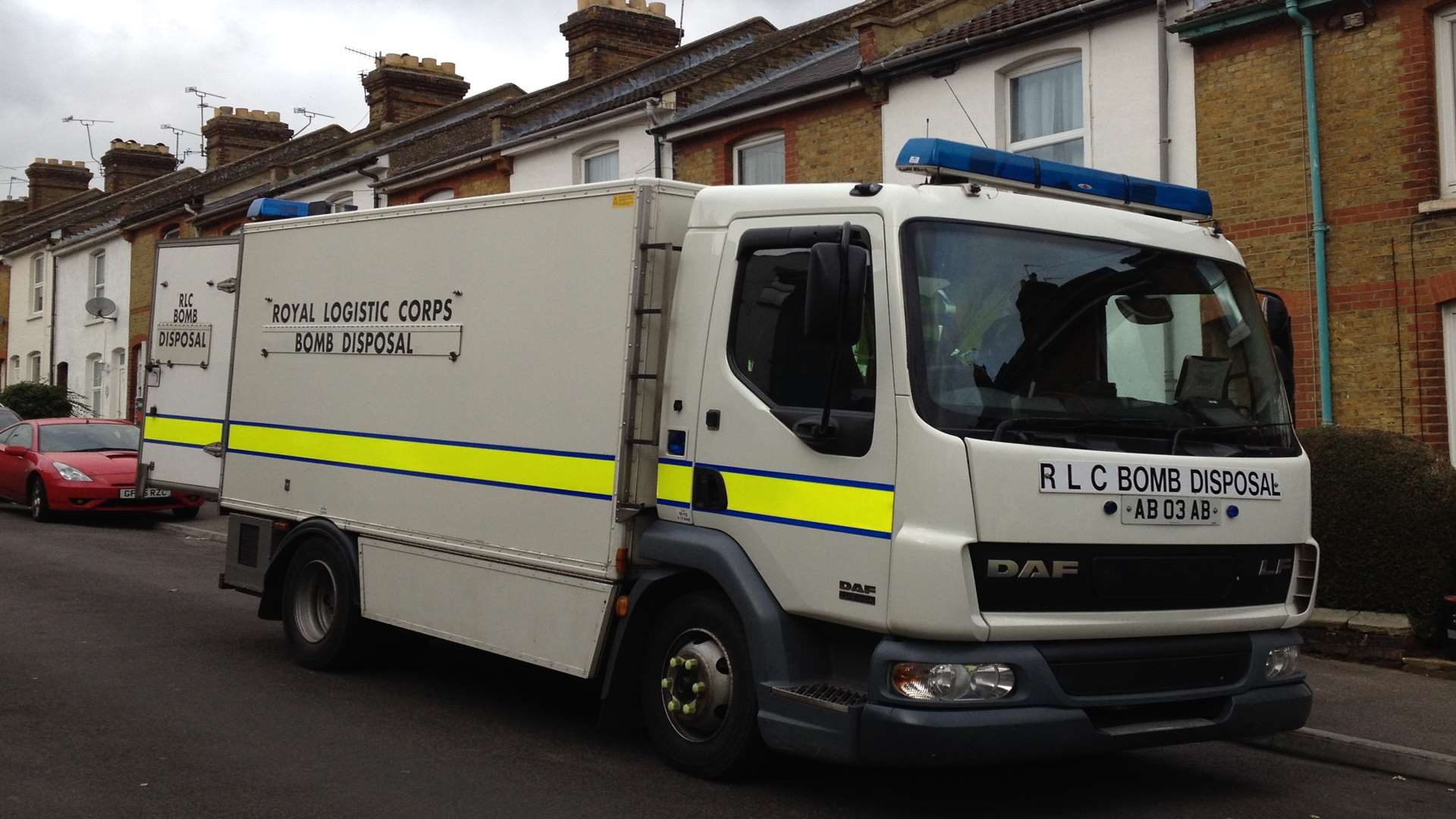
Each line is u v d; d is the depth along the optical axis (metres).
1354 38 10.55
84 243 34.84
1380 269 10.38
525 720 7.11
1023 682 5.06
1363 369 10.48
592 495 6.16
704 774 5.88
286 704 7.29
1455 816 5.73
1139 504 5.30
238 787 5.67
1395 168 10.30
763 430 5.61
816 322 5.04
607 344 6.15
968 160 5.61
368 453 7.66
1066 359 5.44
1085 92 12.51
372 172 24.25
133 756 6.13
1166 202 6.29
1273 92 11.05
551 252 6.52
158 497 17.41
